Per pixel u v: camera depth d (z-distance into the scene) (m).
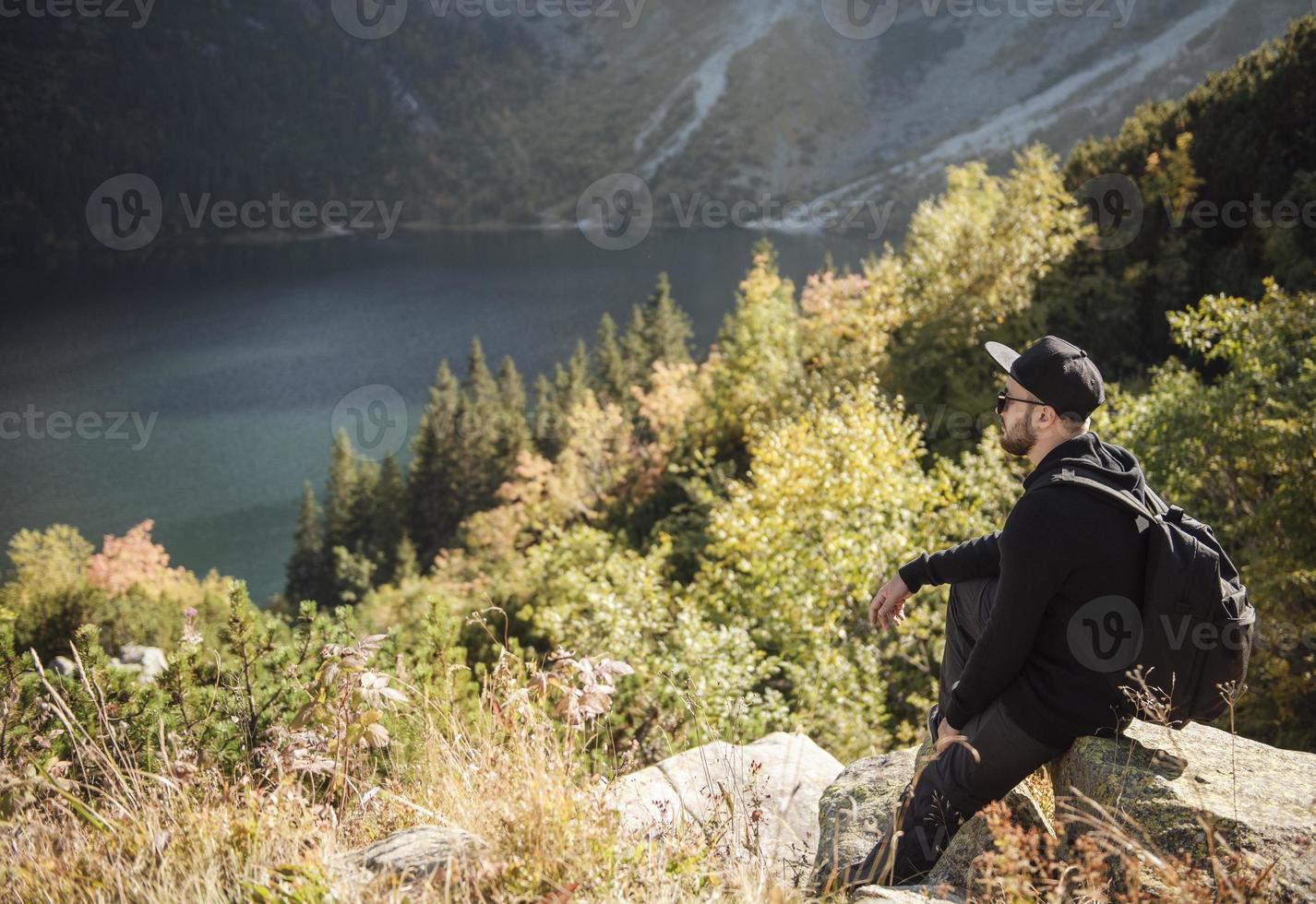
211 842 2.00
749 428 34.28
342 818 2.38
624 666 2.48
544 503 53.41
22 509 85.75
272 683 3.48
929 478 15.63
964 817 2.46
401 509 76.88
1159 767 2.32
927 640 11.94
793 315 42.28
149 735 3.12
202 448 102.62
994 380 27.92
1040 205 30.88
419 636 3.94
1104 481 2.29
